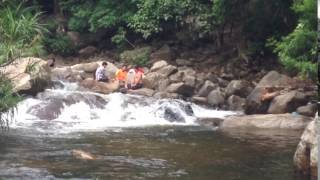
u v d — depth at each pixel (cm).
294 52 1585
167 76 2192
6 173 991
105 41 2938
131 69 2228
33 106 1727
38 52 972
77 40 2930
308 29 1552
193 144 1305
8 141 1298
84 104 1800
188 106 1844
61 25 2983
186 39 2755
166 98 2002
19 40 929
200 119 1756
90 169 1034
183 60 2544
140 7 2584
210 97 2022
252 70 2403
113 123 1678
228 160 1126
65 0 2964
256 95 1839
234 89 2022
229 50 2633
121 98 1867
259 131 1505
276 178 978
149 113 1800
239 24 2520
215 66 2498
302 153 992
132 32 2830
